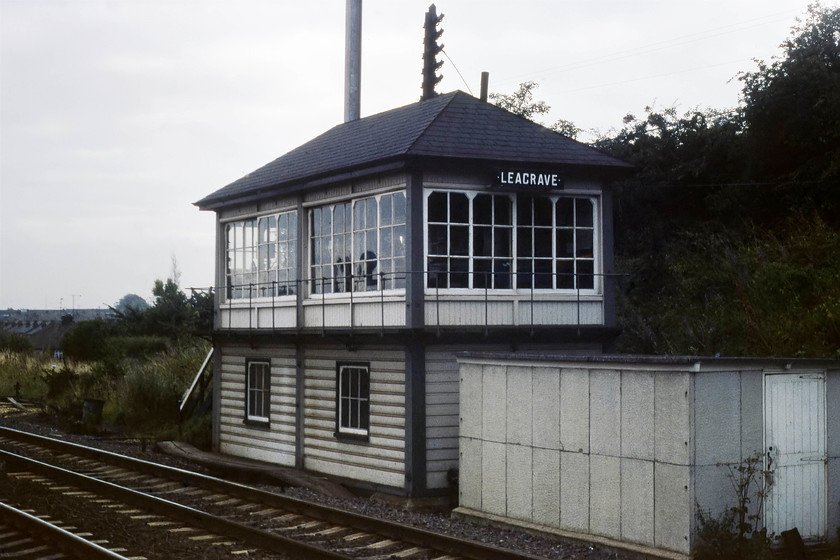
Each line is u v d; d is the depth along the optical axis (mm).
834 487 10852
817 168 24312
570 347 15945
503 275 15359
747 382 10195
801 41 25594
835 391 10938
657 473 10070
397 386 14891
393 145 15445
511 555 9305
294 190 17344
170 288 45344
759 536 9797
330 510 11750
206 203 20141
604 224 16141
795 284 18609
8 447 18250
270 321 18438
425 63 19281
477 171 15109
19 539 10352
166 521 11734
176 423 22609
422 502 14305
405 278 14695
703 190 28453
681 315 22047
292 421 17609
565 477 11234
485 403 12500
